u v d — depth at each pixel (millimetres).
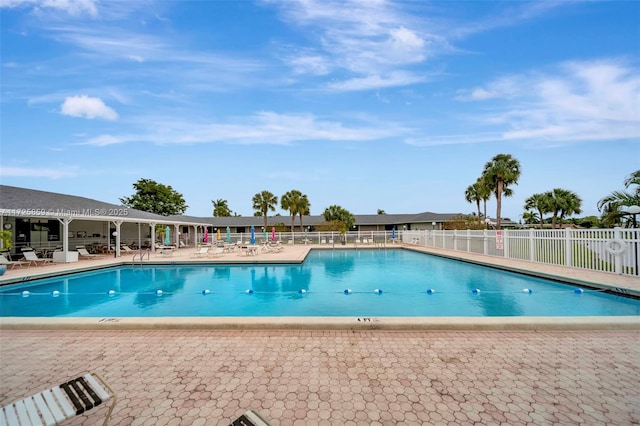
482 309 7383
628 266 9039
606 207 12375
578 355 3822
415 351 3986
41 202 17203
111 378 3357
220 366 3611
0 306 8266
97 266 13914
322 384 3172
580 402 2803
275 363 3676
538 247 12516
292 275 12891
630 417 2572
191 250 24016
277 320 4910
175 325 4887
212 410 2730
